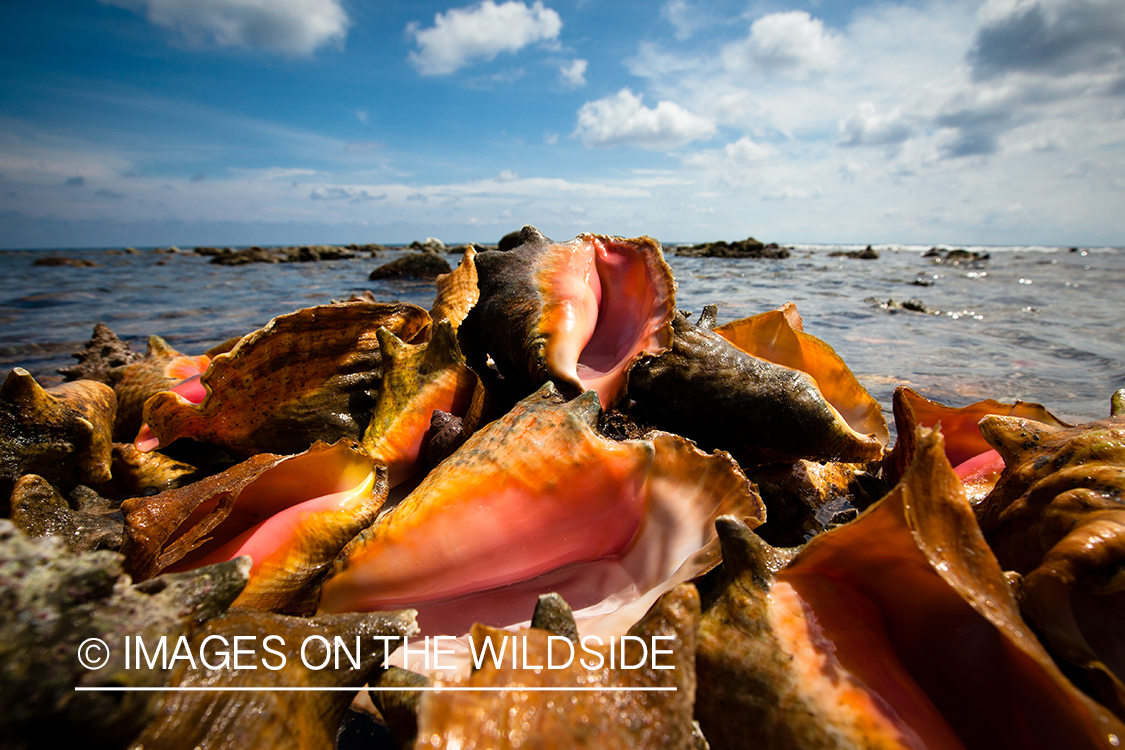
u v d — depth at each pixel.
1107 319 1.35
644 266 0.44
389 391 0.41
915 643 0.20
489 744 0.16
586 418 0.27
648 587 0.27
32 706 0.12
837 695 0.17
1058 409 0.66
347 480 0.31
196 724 0.16
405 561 0.26
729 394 0.38
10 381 0.37
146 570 0.26
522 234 0.50
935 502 0.18
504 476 0.26
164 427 0.43
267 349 0.41
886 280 2.43
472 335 0.48
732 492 0.27
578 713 0.16
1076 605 0.19
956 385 0.75
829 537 0.19
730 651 0.19
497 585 0.28
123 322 1.27
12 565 0.13
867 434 0.45
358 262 4.22
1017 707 0.18
